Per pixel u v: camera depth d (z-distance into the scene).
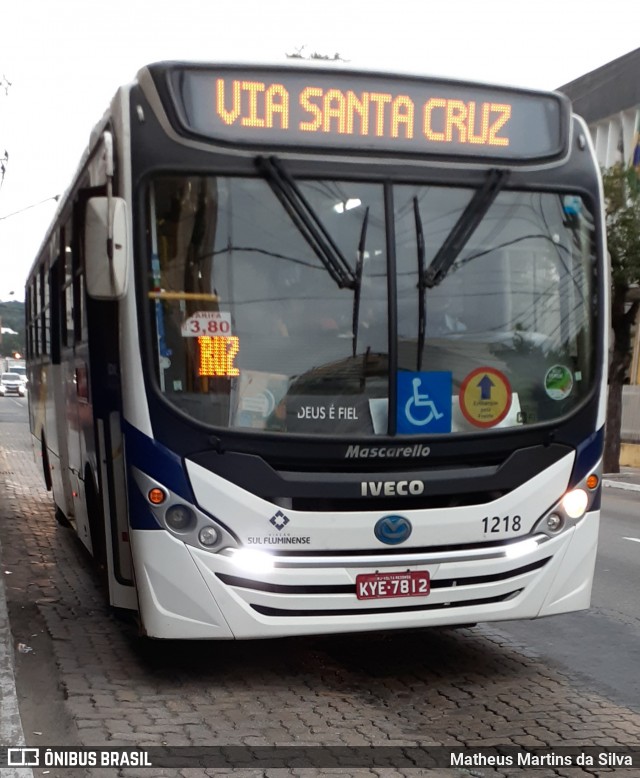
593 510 6.17
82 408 7.38
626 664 6.71
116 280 5.38
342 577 5.54
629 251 20.25
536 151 6.10
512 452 5.88
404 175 5.78
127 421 5.55
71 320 7.97
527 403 5.97
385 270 5.72
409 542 5.64
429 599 5.67
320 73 5.74
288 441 5.51
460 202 5.89
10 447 26.53
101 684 5.94
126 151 5.55
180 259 5.54
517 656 6.86
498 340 5.91
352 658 6.70
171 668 6.32
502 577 5.84
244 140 5.60
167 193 5.54
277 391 5.57
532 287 6.03
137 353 5.49
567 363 6.09
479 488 5.77
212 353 5.53
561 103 6.21
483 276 5.90
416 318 5.75
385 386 5.68
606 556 11.59
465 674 6.38
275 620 5.52
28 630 7.21
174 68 5.59
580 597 6.14
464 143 5.93
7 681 5.83
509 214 6.00
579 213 6.18
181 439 5.47
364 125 5.76
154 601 5.50
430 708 5.67
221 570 5.45
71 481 8.73
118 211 5.39
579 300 6.16
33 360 13.27
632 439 27.52
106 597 7.33
